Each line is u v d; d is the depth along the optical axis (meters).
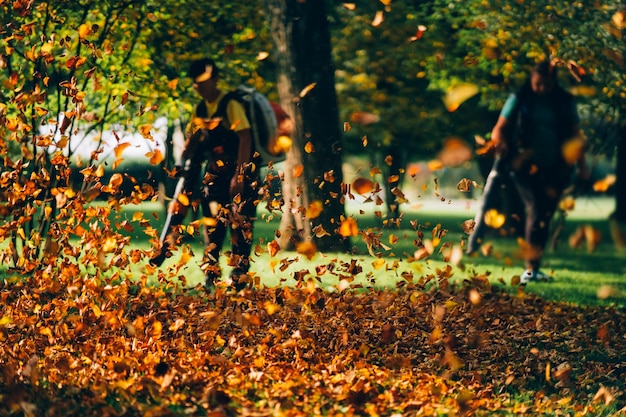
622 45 13.90
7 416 4.12
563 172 9.41
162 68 15.35
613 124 16.45
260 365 5.26
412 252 13.03
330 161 13.46
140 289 6.22
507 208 20.11
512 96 9.38
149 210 16.48
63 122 5.50
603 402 5.24
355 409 4.64
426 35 18.64
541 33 14.11
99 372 4.97
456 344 6.33
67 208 5.55
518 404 5.04
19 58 8.23
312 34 13.94
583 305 8.72
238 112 7.61
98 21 11.40
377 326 6.66
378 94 21.77
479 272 11.27
